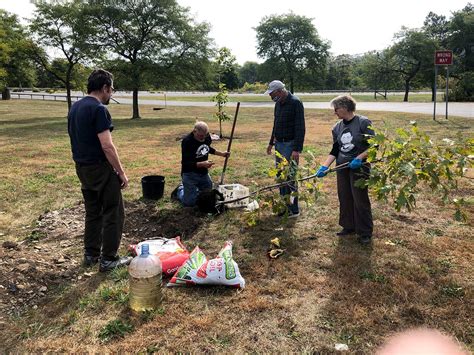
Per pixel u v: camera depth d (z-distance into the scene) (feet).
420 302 10.82
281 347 9.23
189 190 18.75
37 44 84.48
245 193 18.90
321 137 43.39
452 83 118.32
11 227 17.71
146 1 79.15
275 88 16.56
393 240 14.92
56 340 9.60
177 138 46.88
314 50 174.50
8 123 71.05
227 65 49.98
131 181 25.26
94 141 12.23
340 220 15.47
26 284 11.82
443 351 8.98
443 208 18.48
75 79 92.48
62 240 15.56
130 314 10.56
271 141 18.60
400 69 165.58
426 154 11.26
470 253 13.69
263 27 177.27
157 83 82.33
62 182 25.49
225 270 11.68
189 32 80.94
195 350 9.16
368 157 11.91
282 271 12.76
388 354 8.92
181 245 14.25
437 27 192.85
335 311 10.53
